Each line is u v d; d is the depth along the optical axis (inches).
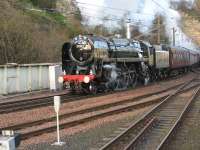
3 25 1521.9
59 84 1376.7
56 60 1759.4
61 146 510.6
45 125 655.8
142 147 499.5
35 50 1614.2
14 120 704.4
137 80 1545.3
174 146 506.9
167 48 2012.8
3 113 783.1
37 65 1343.5
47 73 1393.9
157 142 525.7
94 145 511.5
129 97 1056.8
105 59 1219.9
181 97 1062.4
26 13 2053.4
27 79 1296.8
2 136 329.7
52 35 1952.5
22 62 1541.6
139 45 1552.7
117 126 643.5
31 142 533.0
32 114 768.9
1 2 1754.4
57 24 2368.4
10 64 1243.2
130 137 560.4
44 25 2112.5
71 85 1169.4
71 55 1176.8
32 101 990.4
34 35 1694.1
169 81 1803.6
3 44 1483.8
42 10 2442.2
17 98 1106.7
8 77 1214.3
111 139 539.5
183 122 673.0
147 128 599.2
